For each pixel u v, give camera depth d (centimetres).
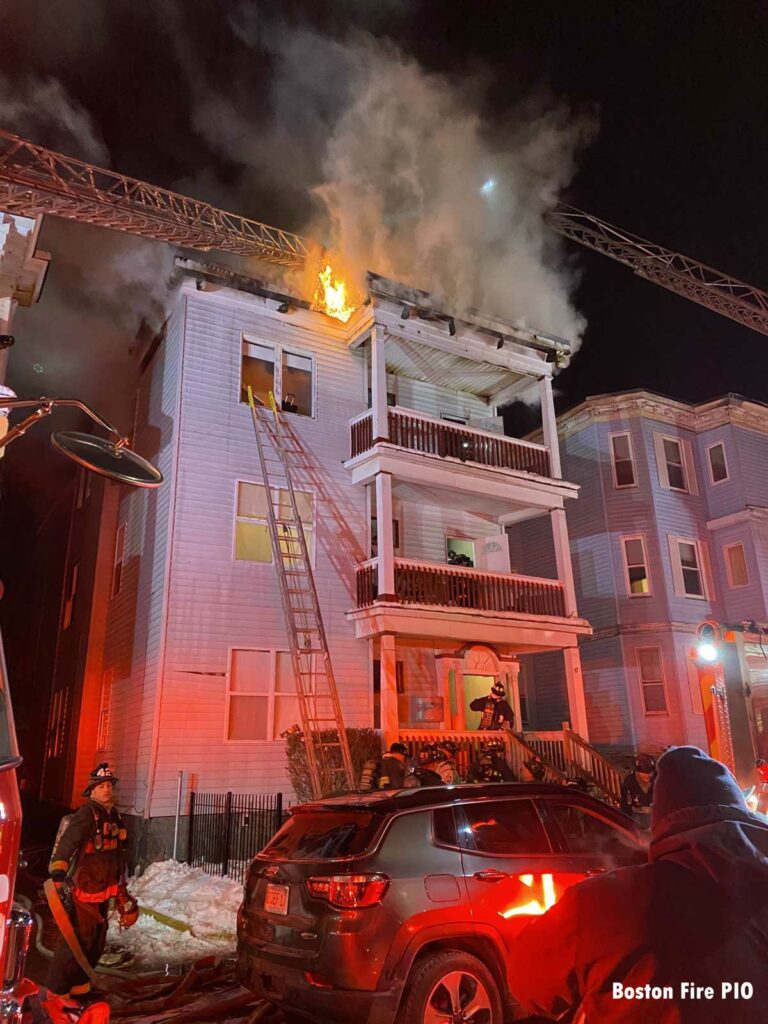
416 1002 412
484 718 1475
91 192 1458
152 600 1382
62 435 341
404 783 906
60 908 524
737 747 1551
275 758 1331
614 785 1350
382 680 1359
